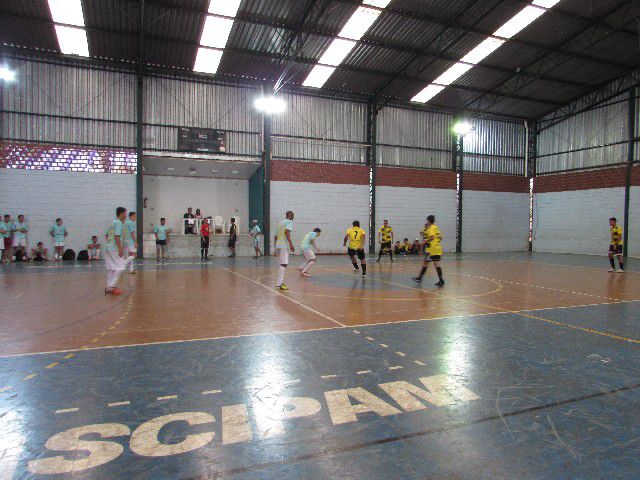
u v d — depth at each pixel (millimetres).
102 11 14195
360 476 2258
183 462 2365
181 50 16625
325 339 5000
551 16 15930
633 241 20438
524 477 2264
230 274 12047
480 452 2520
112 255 8297
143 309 6797
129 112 17625
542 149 24984
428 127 23234
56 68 16578
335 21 15570
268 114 19734
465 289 9320
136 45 16141
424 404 3191
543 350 4617
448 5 15047
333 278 11312
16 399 3195
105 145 17297
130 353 4391
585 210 22594
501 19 16016
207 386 3488
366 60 18188
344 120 21375
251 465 2350
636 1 15117
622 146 20938
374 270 13578
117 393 3324
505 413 3055
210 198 22547
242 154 19547
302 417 2951
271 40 16469
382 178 22172
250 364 4059
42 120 16438
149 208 21516
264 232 19953
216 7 14492
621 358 4348
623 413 3066
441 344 4824
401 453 2500
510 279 11281
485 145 24641
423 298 8055
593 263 16781
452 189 23828
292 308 6945
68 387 3439
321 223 20984
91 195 17141
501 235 25141
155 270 13125
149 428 2754
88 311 6621
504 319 6195
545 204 24750
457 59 18375
